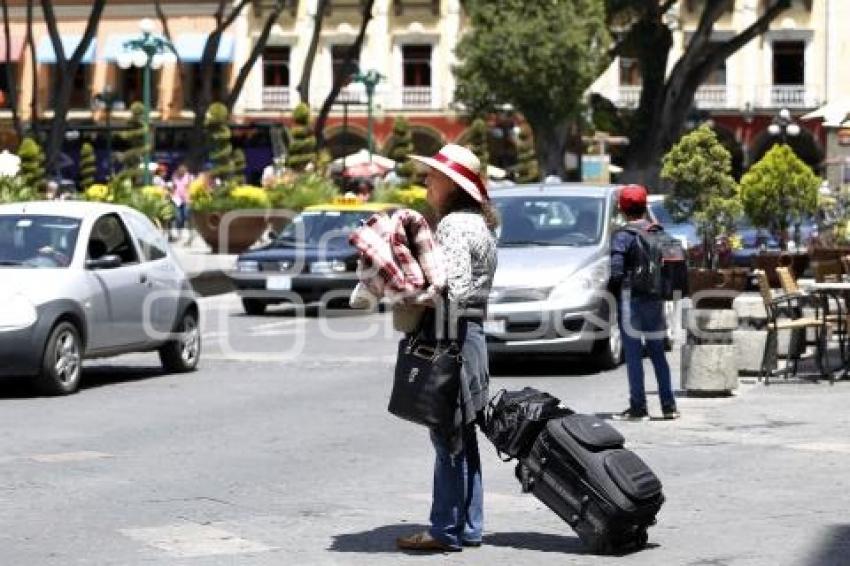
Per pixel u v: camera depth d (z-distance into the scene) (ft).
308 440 87.04
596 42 392.88
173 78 515.50
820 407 99.81
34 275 109.19
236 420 95.61
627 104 498.69
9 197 197.06
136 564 55.77
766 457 80.02
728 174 151.02
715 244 150.82
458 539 57.82
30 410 100.53
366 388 113.19
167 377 121.39
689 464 77.87
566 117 400.47
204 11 517.55
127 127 455.63
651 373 121.49
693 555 57.16
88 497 69.05
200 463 78.84
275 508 66.54
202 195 273.13
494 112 412.98
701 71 364.79
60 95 302.04
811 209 182.50
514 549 58.34
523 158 440.86
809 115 185.57
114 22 519.19
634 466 57.36
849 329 117.19
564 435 57.16
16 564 55.83
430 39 518.37
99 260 113.80
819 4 507.30
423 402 55.88
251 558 56.65
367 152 428.56
